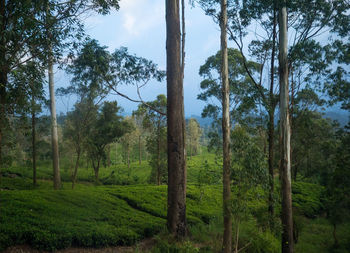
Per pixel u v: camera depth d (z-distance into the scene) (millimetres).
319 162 29094
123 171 49156
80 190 16188
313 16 11617
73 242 9180
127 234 10070
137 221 11844
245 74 18531
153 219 12477
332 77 14641
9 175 29469
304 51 12086
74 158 37250
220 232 11883
